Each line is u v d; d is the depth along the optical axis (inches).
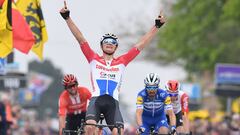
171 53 3097.9
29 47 1144.2
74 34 910.4
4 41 1087.6
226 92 1856.5
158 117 1017.5
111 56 922.7
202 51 2669.8
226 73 1999.3
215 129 1631.4
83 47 914.1
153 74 971.3
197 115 1748.3
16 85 1558.8
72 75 1032.2
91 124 884.6
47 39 1203.2
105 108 909.8
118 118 904.9
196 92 2397.9
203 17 2674.7
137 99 986.1
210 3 2635.3
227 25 2596.0
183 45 2753.4
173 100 1059.9
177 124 1068.5
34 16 1197.1
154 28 926.4
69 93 1041.5
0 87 1558.8
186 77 3282.5
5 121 1275.8
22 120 2191.2
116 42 919.7
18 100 2516.0
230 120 1643.7
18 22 1142.3
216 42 2652.6
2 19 1079.0
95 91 911.7
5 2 1080.2
